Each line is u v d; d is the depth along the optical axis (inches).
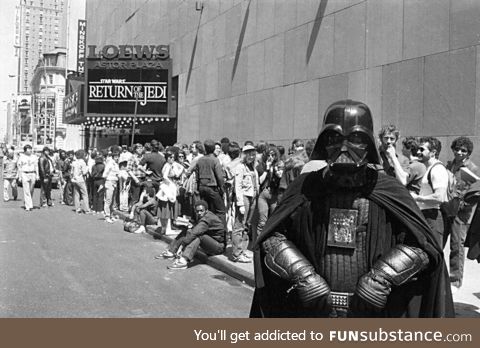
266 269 104.9
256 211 319.6
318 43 553.6
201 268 335.9
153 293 270.2
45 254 376.2
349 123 95.3
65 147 2647.6
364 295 91.1
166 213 447.5
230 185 418.6
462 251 244.4
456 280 244.4
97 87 976.3
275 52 637.9
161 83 975.6
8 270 321.1
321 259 99.1
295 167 289.4
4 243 420.8
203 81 863.7
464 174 244.8
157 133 1154.7
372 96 473.4
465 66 383.2
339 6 521.3
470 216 261.0
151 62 974.4
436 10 409.4
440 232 218.4
